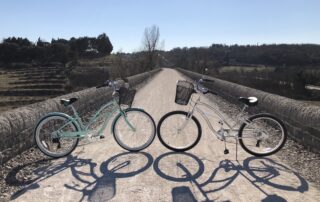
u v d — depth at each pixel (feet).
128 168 18.20
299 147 22.18
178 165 18.74
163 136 21.53
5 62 258.98
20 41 291.38
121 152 21.16
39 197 14.40
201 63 169.58
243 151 21.62
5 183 15.87
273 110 28.40
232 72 121.29
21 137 19.70
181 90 20.62
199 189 15.47
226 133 20.52
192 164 18.93
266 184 16.10
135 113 21.48
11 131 18.52
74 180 16.40
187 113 21.45
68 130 20.52
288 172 17.76
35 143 21.48
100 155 20.51
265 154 20.45
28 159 19.39
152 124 21.42
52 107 24.12
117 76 123.24
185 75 154.30
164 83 96.78
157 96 56.24
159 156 20.35
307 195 14.80
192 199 14.38
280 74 99.76
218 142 23.59
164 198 14.43
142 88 76.13
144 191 15.16
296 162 19.39
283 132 20.51
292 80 94.99
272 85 93.56
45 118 19.86
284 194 14.93
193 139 23.53
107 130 27.07
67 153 20.12
